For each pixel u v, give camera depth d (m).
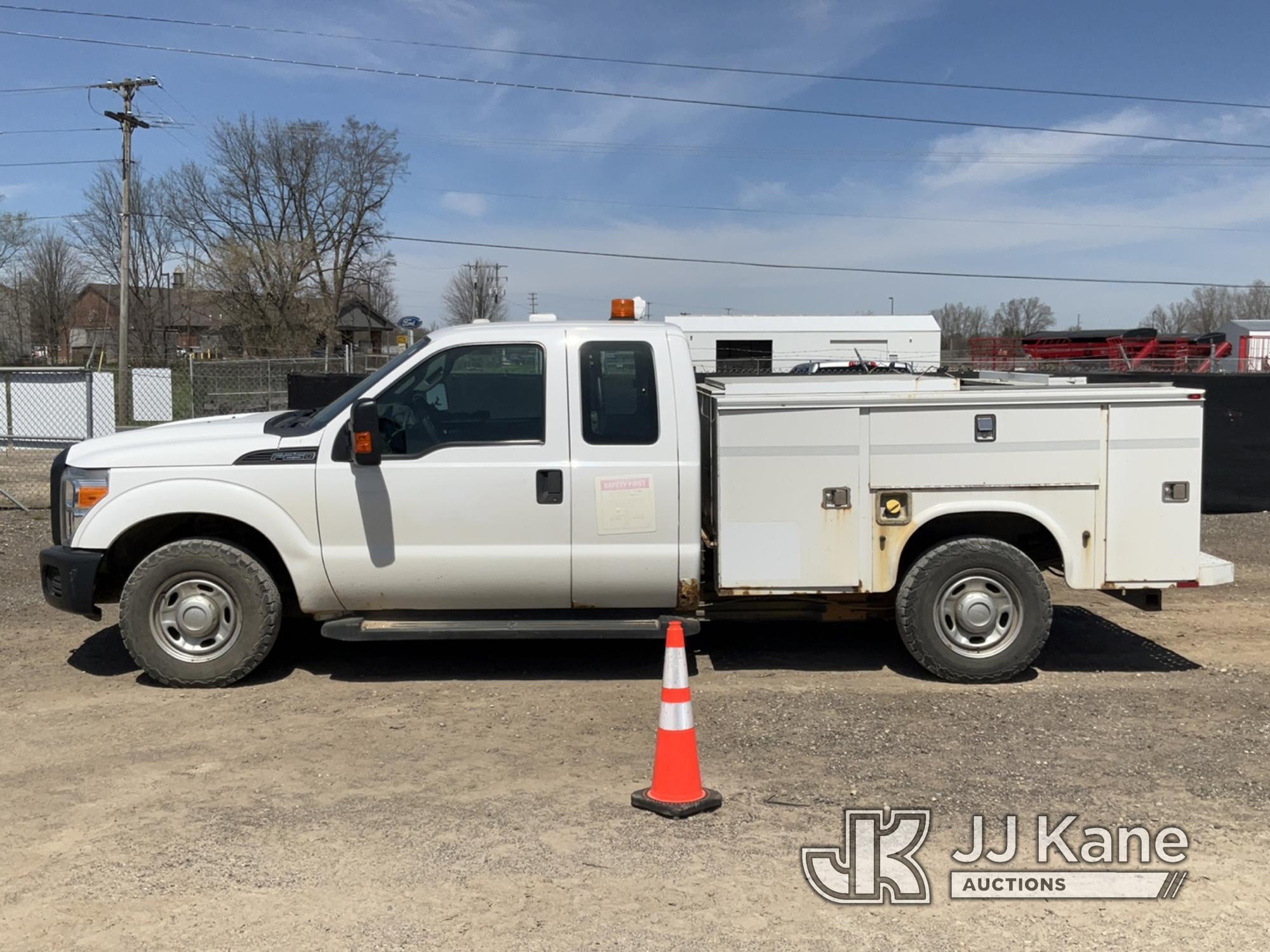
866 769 4.82
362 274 63.56
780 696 5.89
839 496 5.89
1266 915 3.53
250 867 3.86
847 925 3.47
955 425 5.87
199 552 5.86
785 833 4.16
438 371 5.88
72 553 5.91
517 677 6.29
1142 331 42.88
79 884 3.72
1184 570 5.93
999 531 6.22
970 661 6.02
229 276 57.47
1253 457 12.36
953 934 3.41
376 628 5.88
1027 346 40.75
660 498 5.85
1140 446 5.88
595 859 3.93
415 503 5.82
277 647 6.90
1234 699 5.84
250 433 5.98
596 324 5.93
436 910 3.54
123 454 5.90
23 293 70.75
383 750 5.08
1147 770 4.80
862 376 6.58
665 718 4.40
